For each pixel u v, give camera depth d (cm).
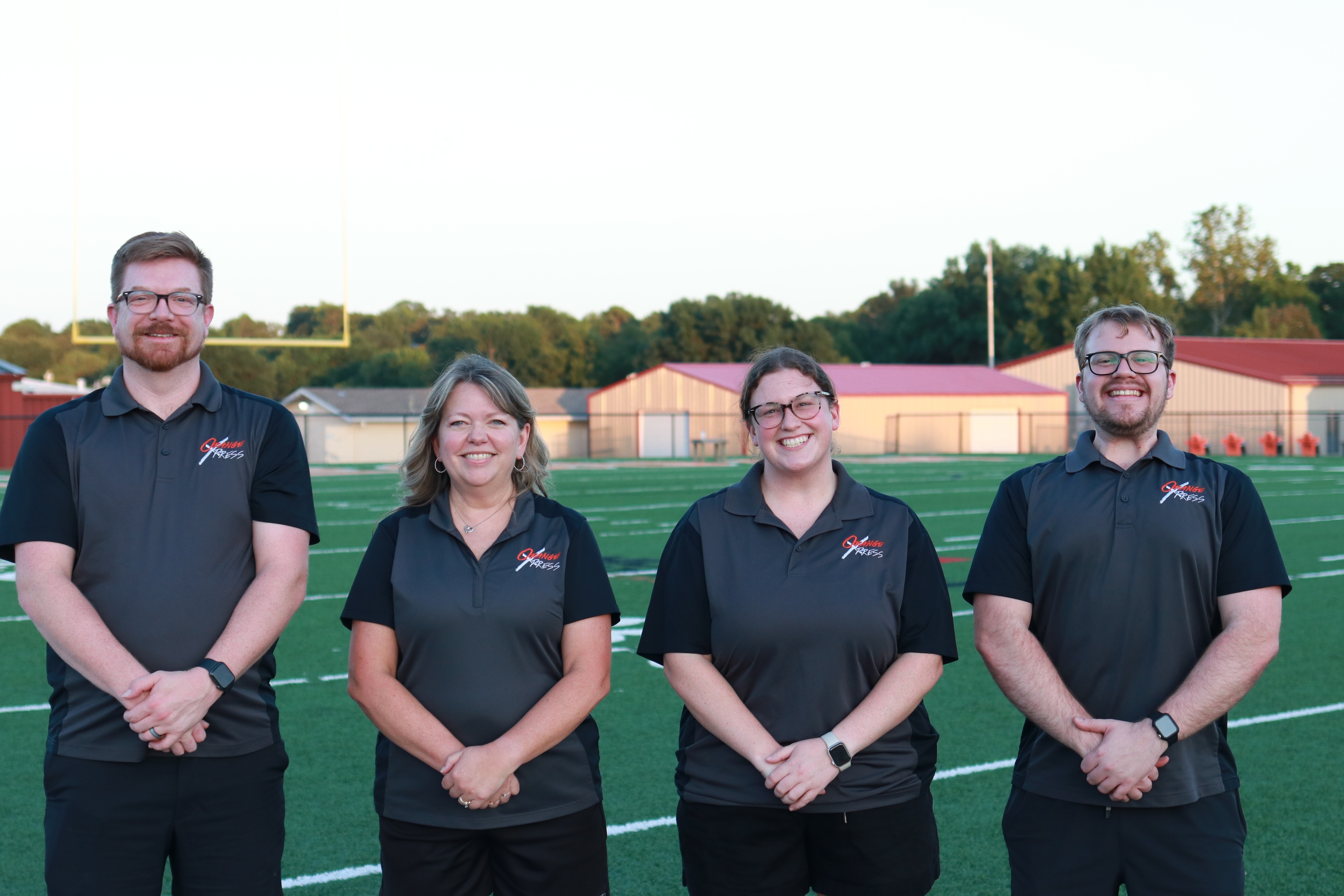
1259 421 3459
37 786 456
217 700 265
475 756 259
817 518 278
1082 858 264
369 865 384
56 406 282
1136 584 267
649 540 1239
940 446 3769
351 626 280
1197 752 264
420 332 7562
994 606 277
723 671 276
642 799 445
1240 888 259
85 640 258
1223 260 6950
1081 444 283
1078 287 5697
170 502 274
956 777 468
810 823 269
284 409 293
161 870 269
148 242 274
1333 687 609
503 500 284
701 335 5341
